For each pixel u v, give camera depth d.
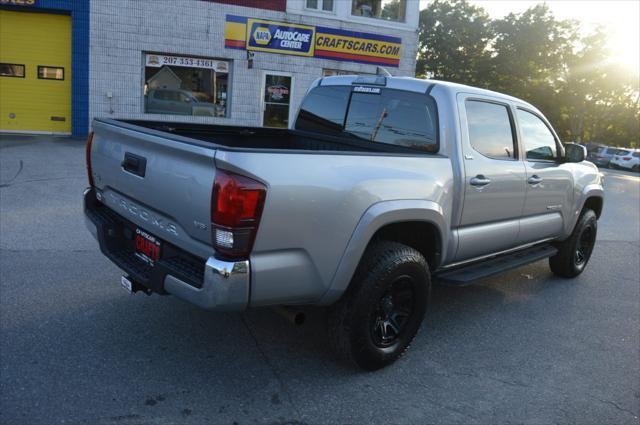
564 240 5.68
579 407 3.29
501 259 4.73
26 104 14.46
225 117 15.71
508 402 3.28
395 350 3.56
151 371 3.31
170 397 3.06
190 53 14.85
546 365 3.81
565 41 36.66
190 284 2.82
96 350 3.52
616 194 14.73
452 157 3.86
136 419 2.83
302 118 5.09
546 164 5.00
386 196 3.26
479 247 4.26
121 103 14.56
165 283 2.97
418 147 4.02
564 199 5.25
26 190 8.02
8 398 2.92
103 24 14.00
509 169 4.38
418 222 3.60
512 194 4.45
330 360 3.62
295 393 3.20
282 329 4.02
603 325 4.64
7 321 3.83
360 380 3.40
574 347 4.14
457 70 38.56
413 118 4.08
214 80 15.41
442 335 4.20
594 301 5.27
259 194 2.68
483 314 4.71
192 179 2.80
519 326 4.49
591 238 6.04
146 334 3.79
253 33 15.33
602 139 46.25
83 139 14.26
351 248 3.09
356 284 3.25
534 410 3.21
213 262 2.69
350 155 3.15
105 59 14.20
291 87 16.17
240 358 3.56
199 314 4.17
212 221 2.69
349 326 3.27
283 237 2.82
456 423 3.03
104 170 3.72
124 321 3.96
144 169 3.18
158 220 3.17
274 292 2.88
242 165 2.64
